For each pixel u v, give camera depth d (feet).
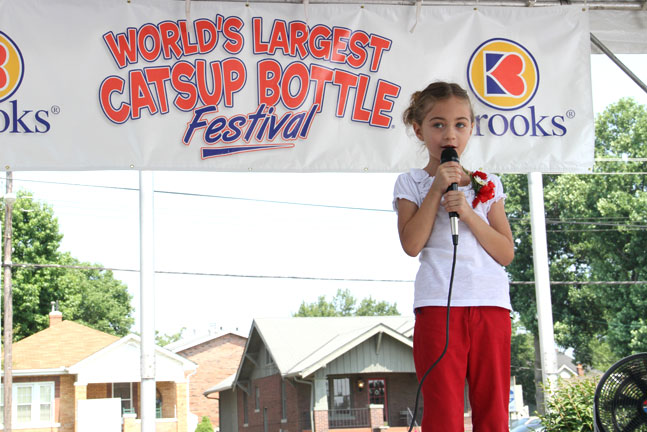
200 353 140.05
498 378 9.18
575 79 15.99
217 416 138.82
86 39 14.90
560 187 109.29
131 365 91.35
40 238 130.41
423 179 10.04
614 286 104.27
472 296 9.23
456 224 9.30
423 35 15.70
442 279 9.35
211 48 15.14
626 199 103.91
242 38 15.21
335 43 15.42
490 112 15.75
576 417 27.86
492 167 15.62
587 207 107.86
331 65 15.38
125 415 86.63
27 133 14.62
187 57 15.07
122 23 14.99
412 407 80.18
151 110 14.92
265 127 15.14
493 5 15.99
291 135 15.17
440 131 9.91
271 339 90.63
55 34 14.88
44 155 14.61
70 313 132.36
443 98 9.91
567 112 15.90
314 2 15.47
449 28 15.80
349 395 79.92
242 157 15.03
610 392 12.67
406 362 79.77
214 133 14.99
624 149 107.65
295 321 95.14
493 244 9.46
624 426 12.48
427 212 9.37
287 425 85.81
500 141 15.69
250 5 15.29
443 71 15.66
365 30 15.55
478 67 15.79
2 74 14.70
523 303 113.09
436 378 9.09
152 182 35.70
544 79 15.93
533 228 40.55
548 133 15.80
